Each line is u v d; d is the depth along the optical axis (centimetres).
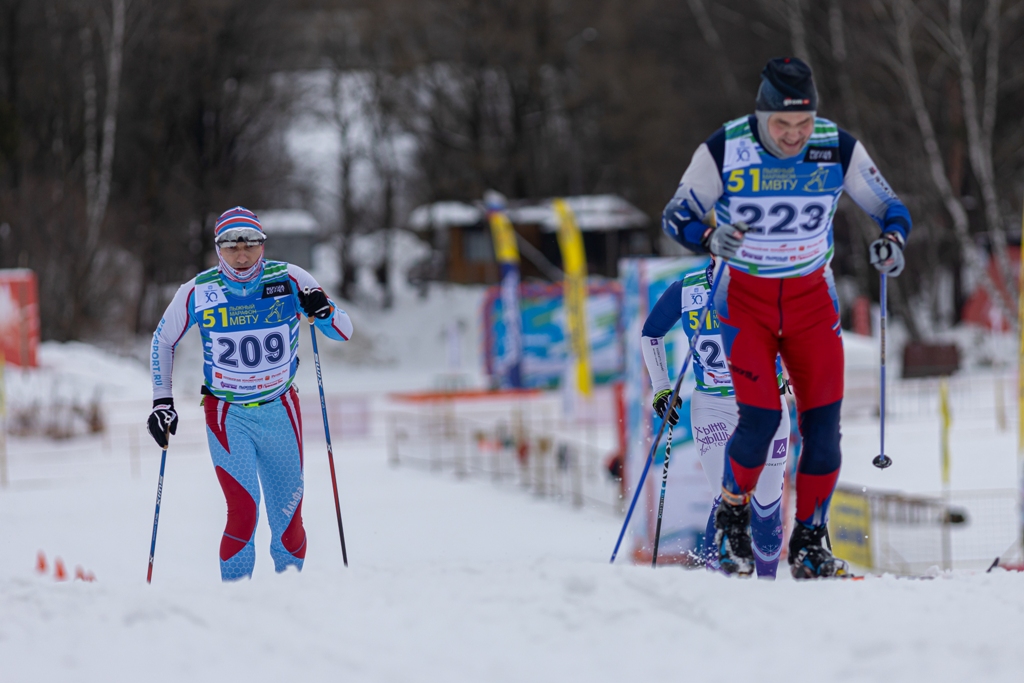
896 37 10475
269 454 1745
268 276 1734
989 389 9044
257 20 15175
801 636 1085
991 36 10050
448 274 17125
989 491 5253
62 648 1123
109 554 4344
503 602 1195
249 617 1177
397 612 1177
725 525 1474
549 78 16075
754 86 15050
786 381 1597
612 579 1248
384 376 14788
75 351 10519
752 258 1385
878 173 1391
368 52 16450
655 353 1730
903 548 4166
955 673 989
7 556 4300
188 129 15138
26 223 11262
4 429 7900
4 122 11362
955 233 10462
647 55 16225
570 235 8444
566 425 8675
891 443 6825
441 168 16938
